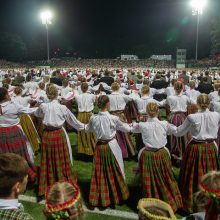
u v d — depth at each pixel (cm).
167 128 407
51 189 199
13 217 192
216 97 699
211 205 208
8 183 193
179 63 3497
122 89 815
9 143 457
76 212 193
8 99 460
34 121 691
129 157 622
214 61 3653
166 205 223
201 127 402
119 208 436
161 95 912
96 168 435
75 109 1023
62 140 459
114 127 429
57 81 928
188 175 415
